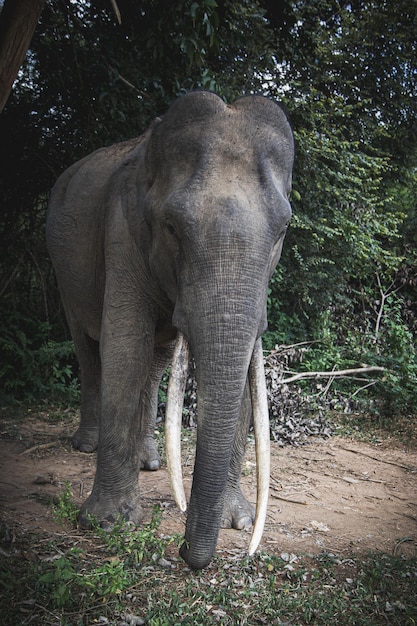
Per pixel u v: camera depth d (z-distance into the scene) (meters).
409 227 10.21
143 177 3.22
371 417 6.95
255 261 2.57
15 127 7.01
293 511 3.96
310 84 8.90
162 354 4.59
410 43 10.16
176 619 2.49
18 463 4.51
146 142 3.49
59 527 3.33
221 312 2.54
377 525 3.85
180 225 2.63
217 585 2.80
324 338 8.61
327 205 8.63
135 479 3.43
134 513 3.36
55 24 6.23
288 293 9.27
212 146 2.71
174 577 2.84
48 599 2.55
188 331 2.64
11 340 6.59
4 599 2.52
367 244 9.07
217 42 5.00
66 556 2.94
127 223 3.35
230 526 3.48
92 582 2.64
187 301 2.63
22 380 6.64
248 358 2.59
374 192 10.19
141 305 3.37
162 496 3.97
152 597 2.65
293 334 8.96
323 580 2.96
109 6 5.84
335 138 8.55
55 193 4.80
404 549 3.50
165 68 6.16
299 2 8.87
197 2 4.66
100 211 3.96
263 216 2.63
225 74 7.84
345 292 9.93
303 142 8.05
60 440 5.14
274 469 4.87
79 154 7.09
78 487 4.05
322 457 5.36
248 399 3.48
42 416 5.95
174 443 2.55
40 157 7.17
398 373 7.59
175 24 5.09
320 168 8.64
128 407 3.35
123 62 6.39
